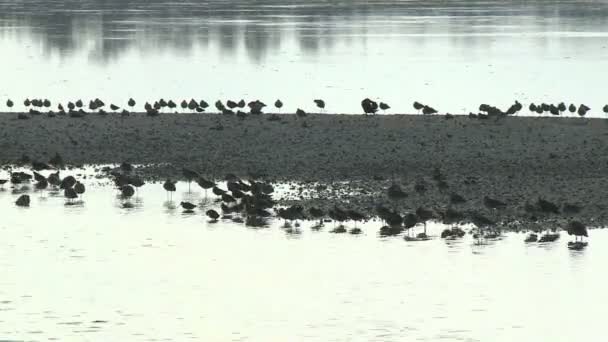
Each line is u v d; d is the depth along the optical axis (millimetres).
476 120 76750
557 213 55719
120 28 189625
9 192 64250
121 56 140500
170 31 181875
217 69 124500
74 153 71312
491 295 46219
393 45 155250
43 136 74875
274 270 49844
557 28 190000
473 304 45406
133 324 43969
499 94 102750
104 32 180500
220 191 60938
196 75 118750
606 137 71188
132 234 55625
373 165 66188
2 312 45281
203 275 49500
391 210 57562
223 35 172750
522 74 119125
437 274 48656
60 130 76312
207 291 47562
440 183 60438
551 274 48312
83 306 45906
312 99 98688
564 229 54281
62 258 52000
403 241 53375
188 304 46000
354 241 53531
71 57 139250
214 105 93688
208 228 56500
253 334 42844
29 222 57875
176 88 108000
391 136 72500
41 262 51438
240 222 57500
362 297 46312
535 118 77312
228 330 43250
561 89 106000
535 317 43906
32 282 48750
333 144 70875
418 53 143750
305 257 51375
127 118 79875
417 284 47594
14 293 47375
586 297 45906
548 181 62094
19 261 51594
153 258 51844
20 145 73062
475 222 53781
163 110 87875
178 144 72375
